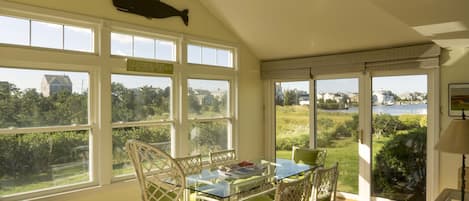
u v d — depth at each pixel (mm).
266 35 4918
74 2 3436
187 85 4500
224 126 5117
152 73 4105
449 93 4016
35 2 3168
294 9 4188
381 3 2371
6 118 3084
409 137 4375
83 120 3590
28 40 3186
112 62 3736
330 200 3029
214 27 4844
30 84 3223
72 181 3506
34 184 3250
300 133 5371
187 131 4484
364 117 4699
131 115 3967
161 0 4199
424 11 2535
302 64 5156
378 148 4637
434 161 4145
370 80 4645
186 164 3676
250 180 3180
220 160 4066
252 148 5488
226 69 5051
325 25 4305
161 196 2781
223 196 2742
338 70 4801
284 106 5570
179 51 4406
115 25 3744
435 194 4137
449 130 2236
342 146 4941
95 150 3645
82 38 3561
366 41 4391
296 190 2533
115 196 3766
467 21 2779
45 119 3318
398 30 3990
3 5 2977
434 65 4035
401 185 4449
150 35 4121
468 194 2752
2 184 3064
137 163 2678
